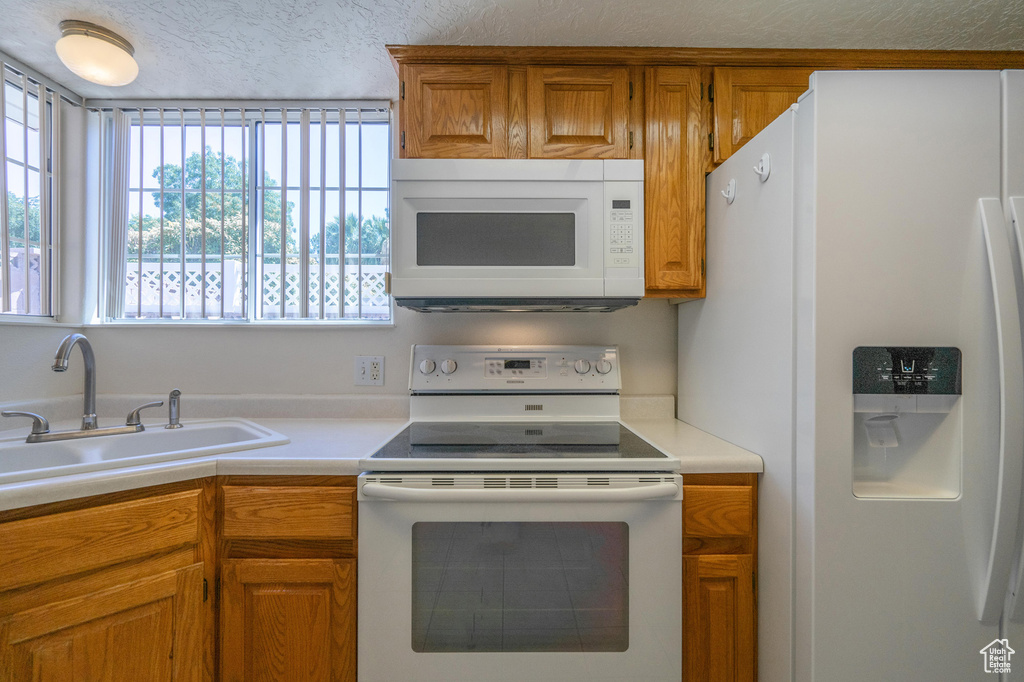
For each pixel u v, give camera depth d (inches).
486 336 67.7
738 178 48.8
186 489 42.1
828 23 50.6
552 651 42.8
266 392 67.6
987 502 36.4
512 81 55.2
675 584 43.3
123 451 54.3
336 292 67.7
